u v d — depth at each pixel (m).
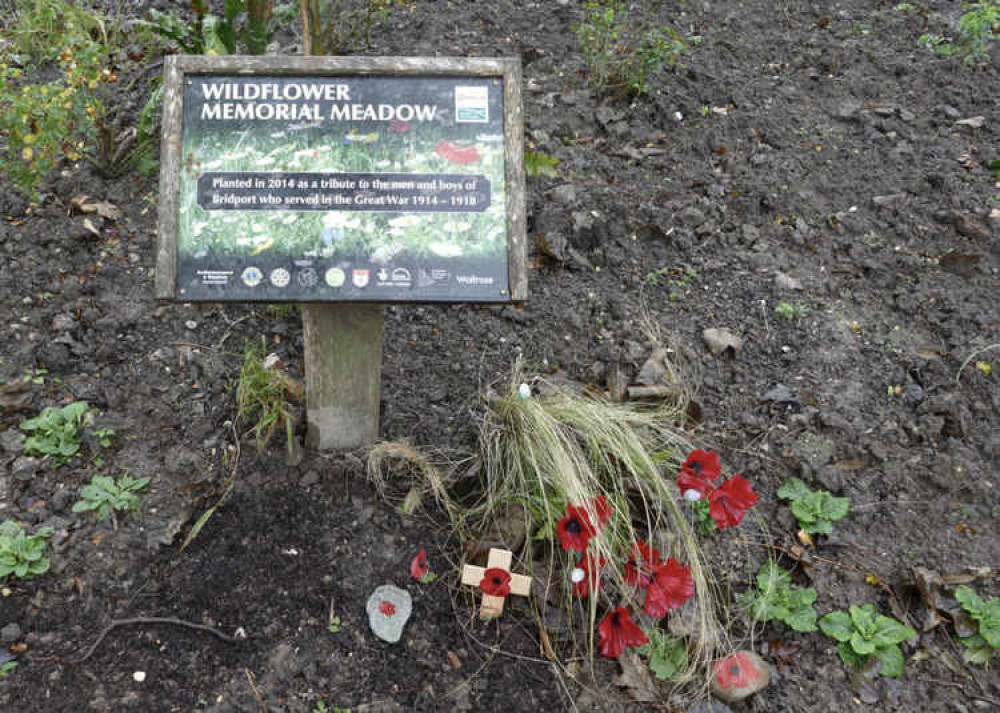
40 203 3.64
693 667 2.59
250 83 2.39
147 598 2.62
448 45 4.79
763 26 5.19
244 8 4.11
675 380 3.29
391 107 2.43
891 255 3.88
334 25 4.62
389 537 2.81
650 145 4.34
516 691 2.55
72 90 3.40
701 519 2.93
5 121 3.22
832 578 2.86
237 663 2.51
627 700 2.56
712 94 4.63
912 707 2.59
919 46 5.00
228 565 2.70
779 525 2.98
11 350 3.18
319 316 2.64
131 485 2.85
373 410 2.89
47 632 2.53
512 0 5.29
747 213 4.03
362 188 2.39
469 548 2.79
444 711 2.48
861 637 2.68
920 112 4.57
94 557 2.69
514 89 2.46
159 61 4.40
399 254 2.38
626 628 2.50
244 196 2.36
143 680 2.45
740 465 3.13
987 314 3.60
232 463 2.94
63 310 3.34
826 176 4.20
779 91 4.69
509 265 2.40
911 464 3.16
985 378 3.38
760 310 3.64
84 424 3.00
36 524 2.75
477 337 3.48
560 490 2.72
